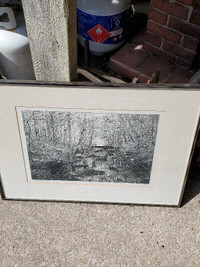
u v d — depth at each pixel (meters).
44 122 1.22
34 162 1.32
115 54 1.78
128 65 1.73
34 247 1.29
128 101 1.16
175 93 1.13
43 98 1.16
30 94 1.16
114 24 1.68
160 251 1.29
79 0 1.65
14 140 1.26
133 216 1.38
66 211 1.39
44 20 1.19
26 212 1.38
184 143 1.24
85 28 1.71
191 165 1.52
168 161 1.29
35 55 1.37
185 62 1.70
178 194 1.37
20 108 1.19
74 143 1.26
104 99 1.16
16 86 1.14
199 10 1.49
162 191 1.37
